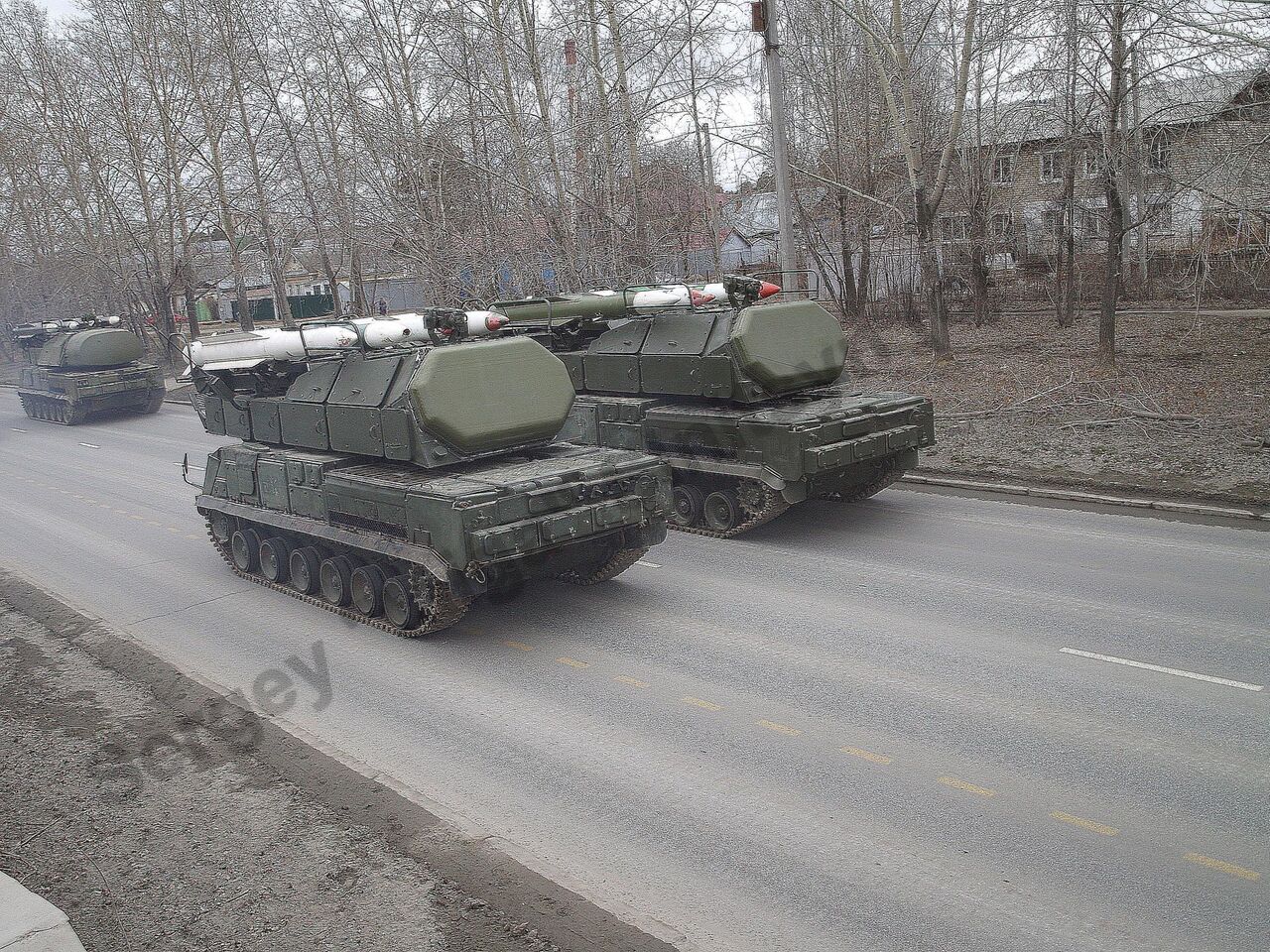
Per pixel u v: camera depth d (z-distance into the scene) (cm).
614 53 2286
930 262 2222
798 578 1129
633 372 1434
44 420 3034
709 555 1245
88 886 610
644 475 1060
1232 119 1602
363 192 3275
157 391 2936
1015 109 2284
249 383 1302
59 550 1467
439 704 859
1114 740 715
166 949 545
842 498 1460
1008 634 920
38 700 901
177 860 632
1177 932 516
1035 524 1263
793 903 559
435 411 1004
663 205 2847
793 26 2803
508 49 2394
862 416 1283
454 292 2367
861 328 2889
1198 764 677
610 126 2295
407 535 995
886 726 761
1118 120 1830
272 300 5588
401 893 580
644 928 539
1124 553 1120
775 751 734
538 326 1569
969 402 1895
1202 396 1703
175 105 3619
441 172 2384
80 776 751
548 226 2327
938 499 1428
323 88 3569
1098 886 557
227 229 3394
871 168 2806
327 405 1137
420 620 1030
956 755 710
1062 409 1748
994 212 2956
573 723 805
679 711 812
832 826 632
